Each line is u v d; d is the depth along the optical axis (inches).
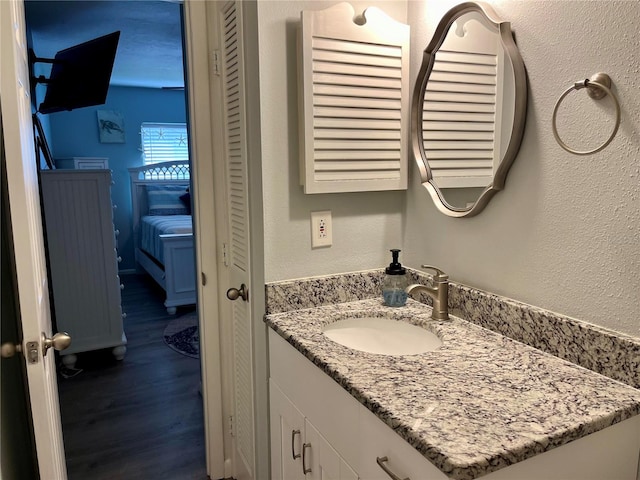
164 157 248.4
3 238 54.1
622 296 38.5
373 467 38.4
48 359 53.7
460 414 34.2
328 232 62.4
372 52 58.8
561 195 43.1
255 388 64.8
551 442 31.4
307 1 58.2
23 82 52.2
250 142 59.6
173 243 169.3
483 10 48.8
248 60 58.2
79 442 91.7
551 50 42.9
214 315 78.5
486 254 52.5
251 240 61.2
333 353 45.8
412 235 65.2
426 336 53.7
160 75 210.8
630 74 36.5
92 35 157.9
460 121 53.6
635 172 36.7
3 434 46.3
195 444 91.2
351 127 58.9
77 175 121.4
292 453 54.4
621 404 35.3
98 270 125.8
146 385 115.9
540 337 45.3
